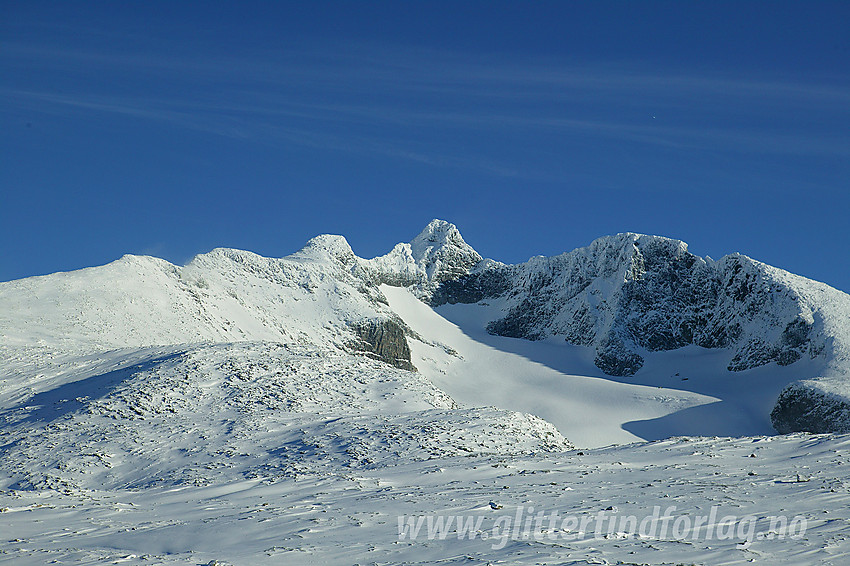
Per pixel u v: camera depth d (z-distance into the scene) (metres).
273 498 21.20
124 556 13.20
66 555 13.33
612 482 21.31
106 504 20.88
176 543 14.82
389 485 22.89
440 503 18.47
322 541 14.18
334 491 22.00
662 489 19.66
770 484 20.02
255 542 14.47
